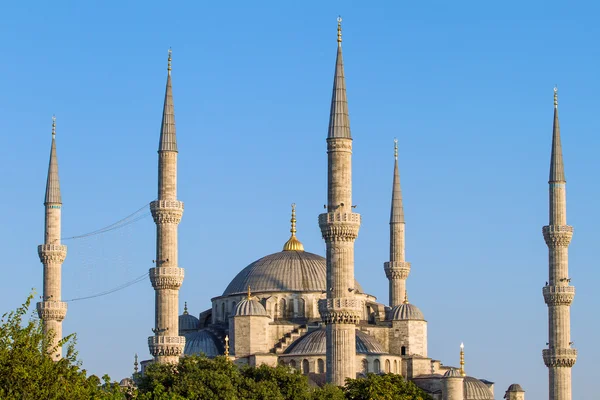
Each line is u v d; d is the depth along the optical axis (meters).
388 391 182.62
